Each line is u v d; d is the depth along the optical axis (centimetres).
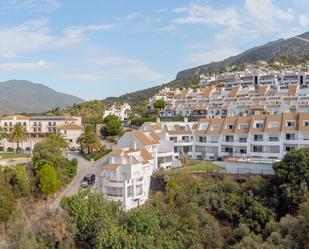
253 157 8538
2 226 6172
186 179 7238
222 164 8050
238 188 6725
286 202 6172
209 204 6525
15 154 11256
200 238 5462
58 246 4797
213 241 5519
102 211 5259
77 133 13625
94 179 8575
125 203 6744
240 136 8925
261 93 14675
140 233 4872
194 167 8069
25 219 6681
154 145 8606
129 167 6856
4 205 6531
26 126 14638
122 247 4600
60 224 4912
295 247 4925
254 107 12588
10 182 7362
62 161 8750
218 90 16975
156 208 6306
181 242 5169
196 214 5981
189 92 17762
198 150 9669
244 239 5212
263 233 5672
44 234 4788
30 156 10550
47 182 7506
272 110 12250
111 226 4938
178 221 5691
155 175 7775
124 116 19112
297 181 6206
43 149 8512
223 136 9206
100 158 10988
